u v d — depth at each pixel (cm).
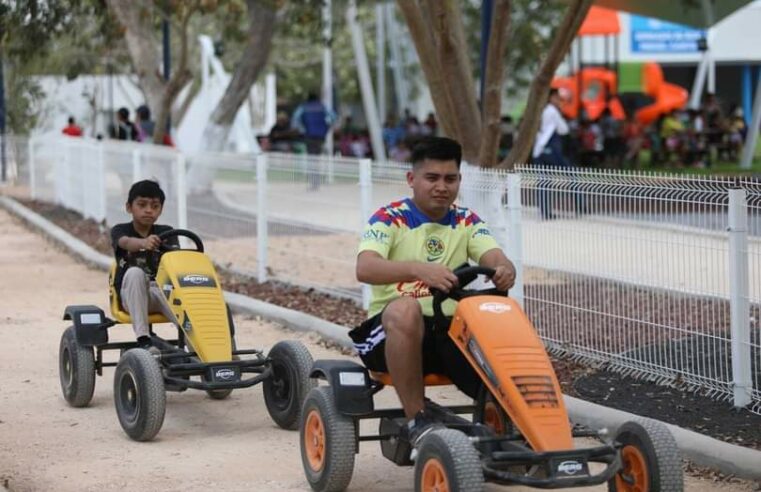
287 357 1321
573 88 5800
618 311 1491
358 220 1989
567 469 914
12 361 1745
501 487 1120
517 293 1630
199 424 1384
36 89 5519
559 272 1576
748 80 7812
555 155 3278
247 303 2119
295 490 1124
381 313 1049
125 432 1318
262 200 2336
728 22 7175
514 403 937
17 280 2591
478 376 1027
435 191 1059
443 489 933
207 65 6112
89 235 3297
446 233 1079
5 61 5272
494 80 1942
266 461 1225
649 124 5753
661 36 7025
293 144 4816
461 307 993
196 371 1304
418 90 7494
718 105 5475
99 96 6875
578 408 1327
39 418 1413
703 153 4956
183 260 1370
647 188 1429
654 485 943
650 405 1348
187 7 3281
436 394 1476
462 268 1020
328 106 5928
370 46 7956
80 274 2694
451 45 1988
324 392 1096
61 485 1145
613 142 4656
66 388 1470
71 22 3669
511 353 956
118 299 1448
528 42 5862
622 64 6962
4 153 5212
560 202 1562
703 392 1370
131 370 1291
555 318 1591
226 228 2527
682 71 8038
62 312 2169
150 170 2853
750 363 1306
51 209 4038
